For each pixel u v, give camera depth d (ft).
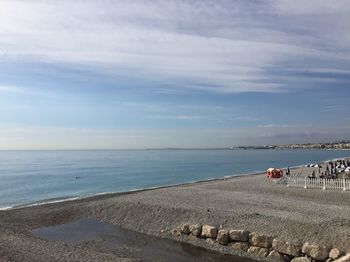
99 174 334.24
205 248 86.84
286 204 112.47
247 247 83.10
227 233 86.58
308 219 90.17
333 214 95.20
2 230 103.14
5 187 232.73
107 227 108.17
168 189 163.94
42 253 77.97
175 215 106.32
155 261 79.30
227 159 639.76
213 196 133.49
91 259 75.20
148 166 448.24
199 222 98.43
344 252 72.64
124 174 334.24
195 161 571.28
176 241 92.89
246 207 109.19
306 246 75.20
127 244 92.07
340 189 138.72
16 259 72.38
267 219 93.35
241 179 206.69
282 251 77.66
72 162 549.13
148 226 104.06
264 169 382.63
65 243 92.38
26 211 129.29
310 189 142.92
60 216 120.57
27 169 393.70
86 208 124.88
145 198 131.03
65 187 236.22
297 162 520.42
